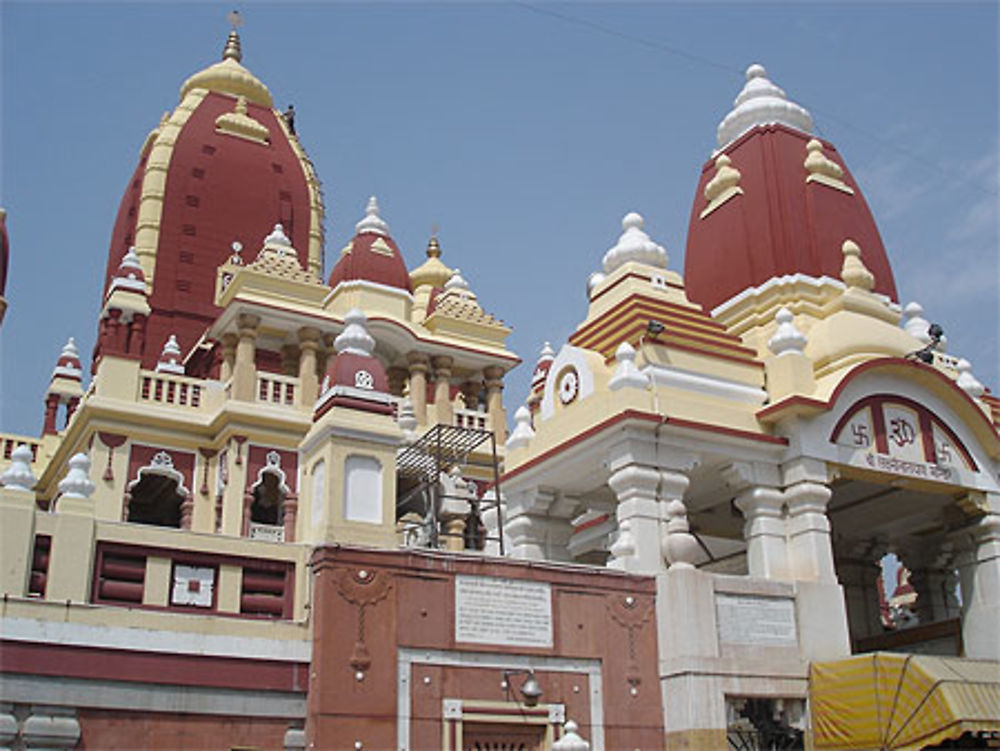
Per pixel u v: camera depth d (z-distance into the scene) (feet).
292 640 52.11
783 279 81.20
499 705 54.44
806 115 92.02
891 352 74.69
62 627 47.57
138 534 51.80
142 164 169.27
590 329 76.95
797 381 70.23
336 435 56.08
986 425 75.92
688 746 57.31
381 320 120.78
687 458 66.90
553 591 58.29
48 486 118.11
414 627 53.52
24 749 45.50
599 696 57.62
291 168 172.14
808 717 61.67
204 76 179.63
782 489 69.36
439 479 88.48
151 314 149.59
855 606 88.48
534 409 104.68
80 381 131.13
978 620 73.36
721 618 61.05
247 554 53.88
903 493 80.23
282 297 118.83
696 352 72.28
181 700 48.96
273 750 50.29
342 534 54.19
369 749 50.31
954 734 54.03
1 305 97.71
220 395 108.99
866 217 88.99
